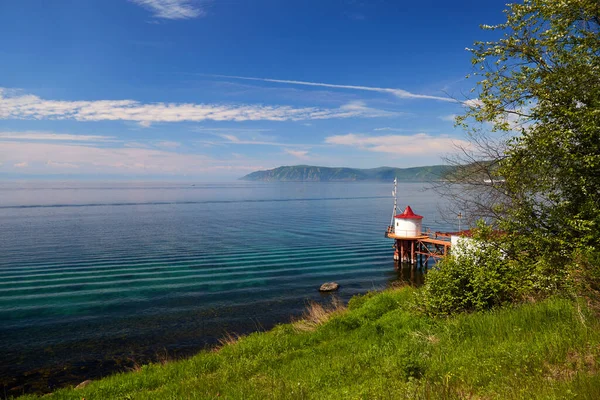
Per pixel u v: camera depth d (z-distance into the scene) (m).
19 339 22.48
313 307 23.94
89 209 130.88
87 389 11.97
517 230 10.05
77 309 28.08
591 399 4.71
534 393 5.29
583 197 8.91
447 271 13.02
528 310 9.57
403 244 44.28
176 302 29.84
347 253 51.66
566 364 6.18
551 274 9.47
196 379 10.96
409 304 14.49
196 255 49.94
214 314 27.09
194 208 141.25
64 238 64.00
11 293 32.19
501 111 9.58
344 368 9.34
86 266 43.03
